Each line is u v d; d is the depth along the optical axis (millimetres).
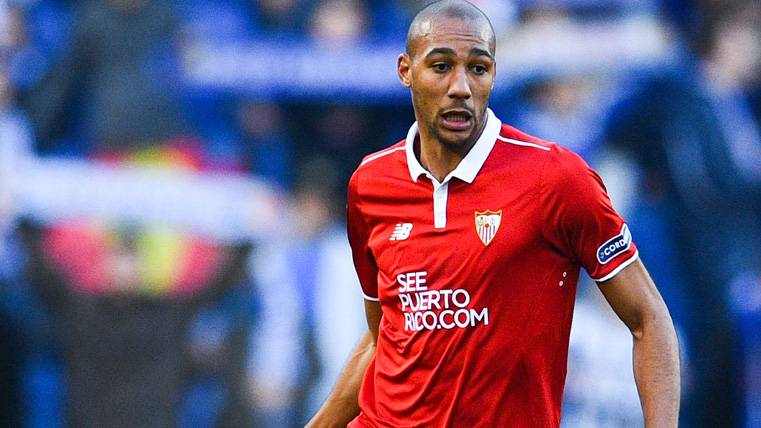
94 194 36375
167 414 35344
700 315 36438
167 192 36406
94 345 35656
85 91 36844
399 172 15180
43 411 35688
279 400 35312
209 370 35781
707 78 37969
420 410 14930
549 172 14352
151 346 35688
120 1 36750
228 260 36250
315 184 36625
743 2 38969
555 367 14711
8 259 35938
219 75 37625
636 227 36500
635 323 14570
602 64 36938
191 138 37094
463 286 14508
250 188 36844
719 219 36812
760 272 36812
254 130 37656
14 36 37281
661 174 36844
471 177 14586
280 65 37750
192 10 37844
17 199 36219
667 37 37469
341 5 37781
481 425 14602
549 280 14492
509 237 14359
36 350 35812
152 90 36688
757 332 36688
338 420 17047
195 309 36031
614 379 35000
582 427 34875
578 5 37250
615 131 36812
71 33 36750
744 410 36625
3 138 36469
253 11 38188
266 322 35750
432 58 14391
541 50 37062
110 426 35406
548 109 36969
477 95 14383
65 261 36000
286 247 36188
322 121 37750
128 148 36500
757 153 37719
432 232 14719
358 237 16047
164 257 36000
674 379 14234
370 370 16047
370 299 16609
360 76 37625
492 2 37719
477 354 14500
